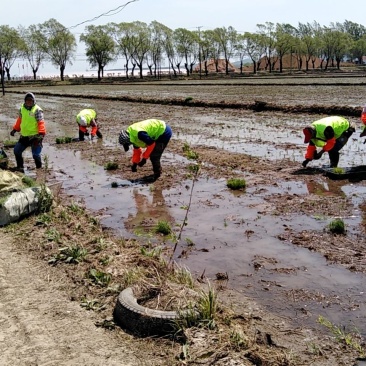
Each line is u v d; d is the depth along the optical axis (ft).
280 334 15.16
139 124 35.29
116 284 17.57
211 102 90.99
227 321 15.10
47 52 314.14
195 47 351.87
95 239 22.29
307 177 34.60
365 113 36.06
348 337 14.66
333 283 18.51
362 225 24.48
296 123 63.67
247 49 345.31
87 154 48.14
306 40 357.61
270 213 27.14
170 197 31.60
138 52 331.57
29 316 15.81
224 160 41.32
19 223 25.53
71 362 13.23
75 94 147.54
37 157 40.81
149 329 14.49
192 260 21.38
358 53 441.68
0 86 253.65
